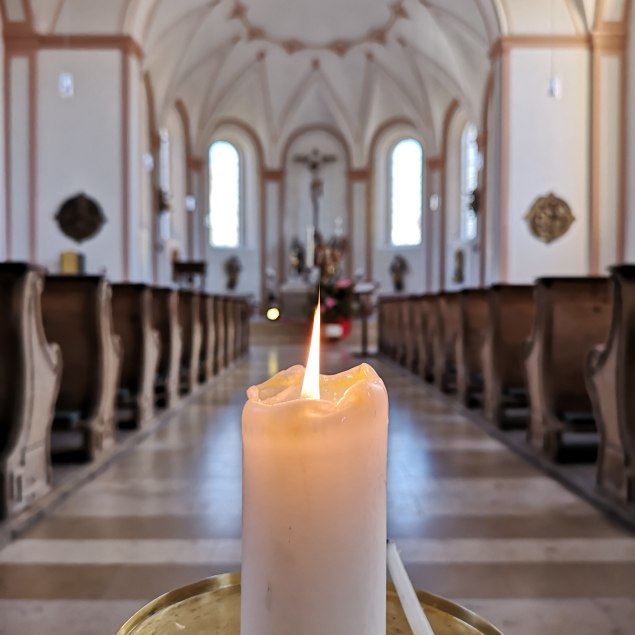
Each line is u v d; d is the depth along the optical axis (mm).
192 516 3406
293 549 585
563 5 12383
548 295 4508
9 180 12695
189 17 16047
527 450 4777
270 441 587
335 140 23922
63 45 12719
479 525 3293
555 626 2236
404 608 756
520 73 12438
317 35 20812
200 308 9156
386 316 14133
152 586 2545
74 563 2773
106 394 4715
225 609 836
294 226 24094
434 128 21438
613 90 12344
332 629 589
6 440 3320
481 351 6781
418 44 18766
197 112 21594
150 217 17688
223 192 23672
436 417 6500
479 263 17906
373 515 616
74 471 4160
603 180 12367
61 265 12445
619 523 3314
